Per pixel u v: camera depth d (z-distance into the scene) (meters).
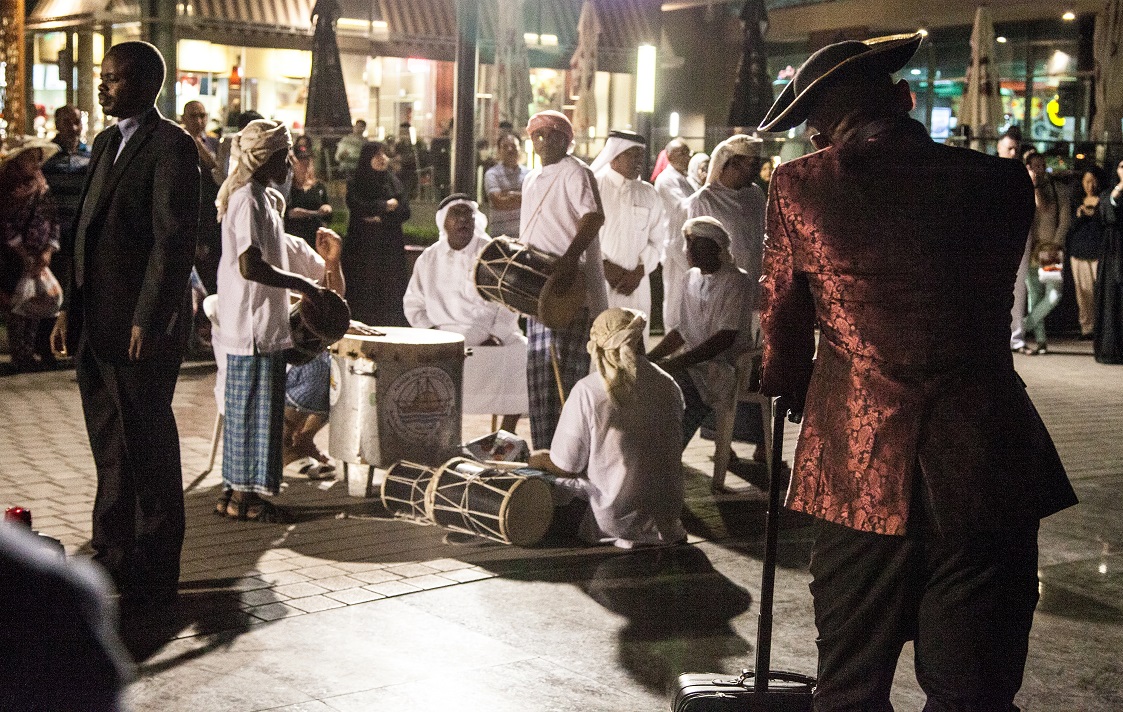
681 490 5.90
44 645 0.99
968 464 2.60
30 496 6.42
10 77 18.91
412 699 3.95
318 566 5.38
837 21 26.59
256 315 5.83
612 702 3.97
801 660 4.42
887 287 2.63
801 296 2.79
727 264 6.79
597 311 6.93
